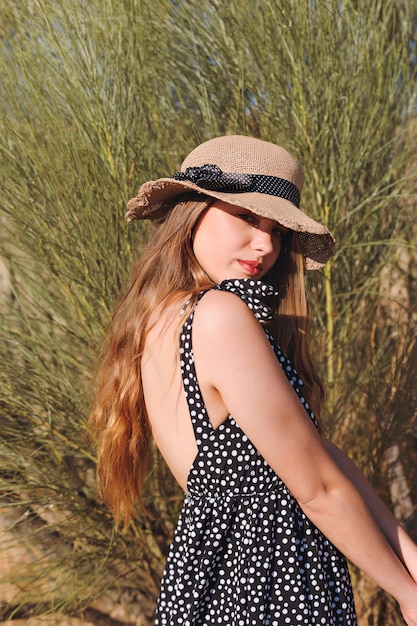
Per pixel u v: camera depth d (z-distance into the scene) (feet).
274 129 8.37
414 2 9.16
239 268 4.37
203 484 4.10
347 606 4.21
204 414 3.97
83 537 8.67
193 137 8.24
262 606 4.00
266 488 4.06
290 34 7.82
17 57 7.49
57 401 8.10
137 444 4.76
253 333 3.85
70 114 7.57
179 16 8.07
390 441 9.27
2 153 7.45
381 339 9.71
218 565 4.15
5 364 7.98
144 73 7.92
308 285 8.20
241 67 7.87
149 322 4.33
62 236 7.66
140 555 9.12
